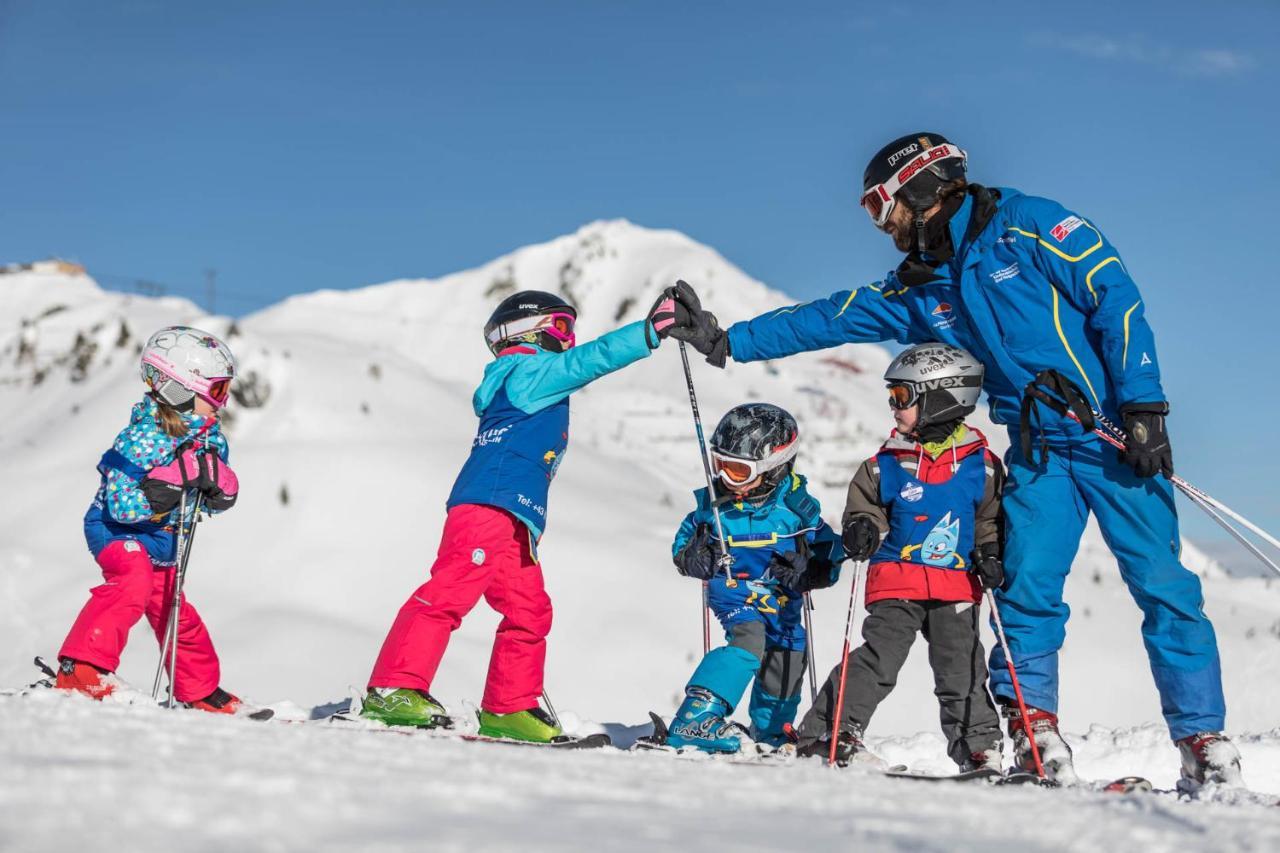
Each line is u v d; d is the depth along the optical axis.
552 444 5.11
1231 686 38.34
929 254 4.85
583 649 45.50
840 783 3.18
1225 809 3.02
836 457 78.38
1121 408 4.40
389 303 181.50
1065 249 4.52
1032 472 4.67
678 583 50.59
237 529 51.31
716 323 5.33
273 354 61.38
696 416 5.24
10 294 94.06
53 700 3.84
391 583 49.59
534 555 5.04
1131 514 4.52
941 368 4.84
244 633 44.53
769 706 5.42
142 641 36.66
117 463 5.20
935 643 4.88
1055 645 4.64
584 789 2.63
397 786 2.38
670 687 43.53
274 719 5.53
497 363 5.29
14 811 1.93
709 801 2.61
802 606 5.42
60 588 46.72
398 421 61.47
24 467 56.91
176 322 70.38
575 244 194.25
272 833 1.88
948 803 2.80
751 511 5.19
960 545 4.81
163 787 2.15
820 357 130.25
